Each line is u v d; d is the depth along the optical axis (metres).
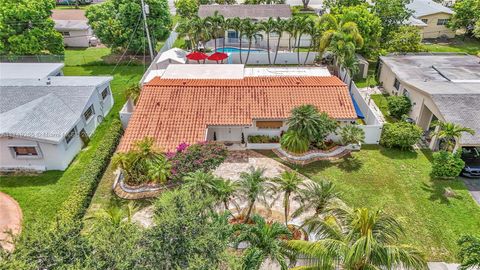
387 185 24.81
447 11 52.62
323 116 27.11
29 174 26.06
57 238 12.70
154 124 28.11
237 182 19.70
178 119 28.48
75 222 14.09
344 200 23.34
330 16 41.31
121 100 37.38
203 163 23.28
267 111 29.16
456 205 22.86
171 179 23.45
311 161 27.62
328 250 12.30
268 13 53.22
